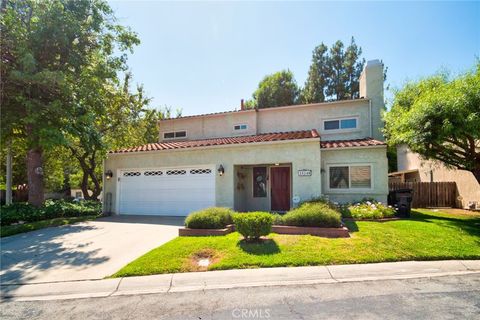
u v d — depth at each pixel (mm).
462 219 10500
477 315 3785
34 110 10586
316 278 5289
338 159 12375
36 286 5090
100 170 23844
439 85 10539
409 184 16766
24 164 22906
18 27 10586
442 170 17562
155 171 13516
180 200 12961
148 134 26438
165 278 5309
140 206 13602
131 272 5500
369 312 3906
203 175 12648
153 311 4098
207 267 5734
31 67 10188
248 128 16750
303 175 11070
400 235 7551
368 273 5496
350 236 7500
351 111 14922
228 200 12094
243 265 5762
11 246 7664
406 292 4625
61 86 10758
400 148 23797
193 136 18047
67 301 4535
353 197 12070
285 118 16172
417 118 9695
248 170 14383
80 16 12250
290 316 3818
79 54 12523
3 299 4668
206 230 8125
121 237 8523
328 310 3992
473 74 9328
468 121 8602
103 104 14000
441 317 3732
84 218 12555
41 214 11992
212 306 4211
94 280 5293
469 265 5859
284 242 7008
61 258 6562
